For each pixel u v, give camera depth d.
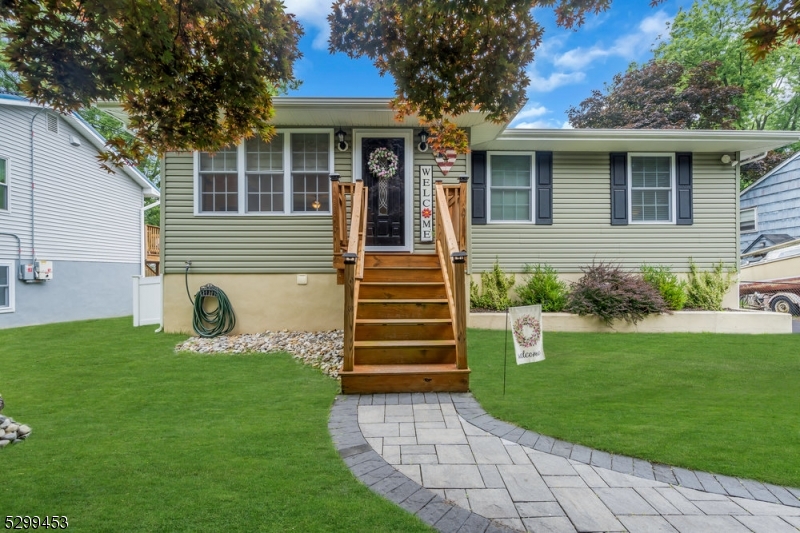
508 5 2.97
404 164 7.14
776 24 2.53
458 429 3.12
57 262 10.22
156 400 3.75
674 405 3.55
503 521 2.00
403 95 3.93
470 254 7.33
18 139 9.24
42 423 3.18
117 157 3.70
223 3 2.99
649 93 15.34
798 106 18.03
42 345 6.11
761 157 8.57
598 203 8.34
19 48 2.69
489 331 6.94
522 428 3.11
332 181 5.71
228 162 6.95
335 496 2.18
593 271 7.62
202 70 3.36
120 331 7.29
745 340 6.44
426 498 2.19
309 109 6.39
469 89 3.54
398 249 7.11
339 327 6.97
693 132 7.57
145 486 2.25
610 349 5.74
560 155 8.34
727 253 8.38
